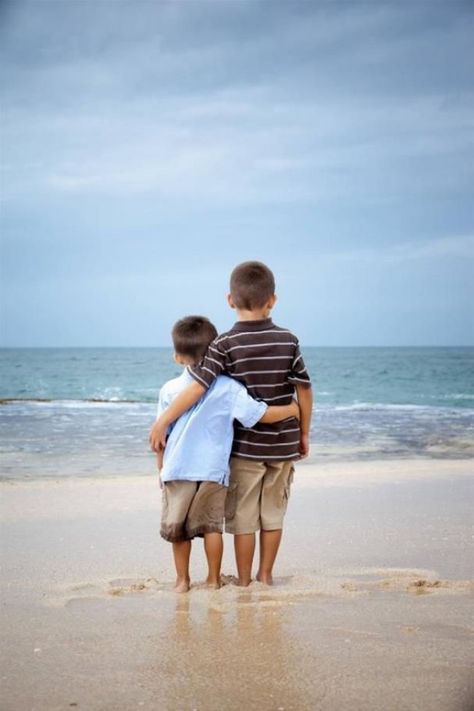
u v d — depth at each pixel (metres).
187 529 3.51
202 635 2.84
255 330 3.66
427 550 4.33
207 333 3.70
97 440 11.08
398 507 5.70
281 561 4.10
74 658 2.62
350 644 2.73
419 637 2.81
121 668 2.52
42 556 4.21
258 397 3.62
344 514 5.42
